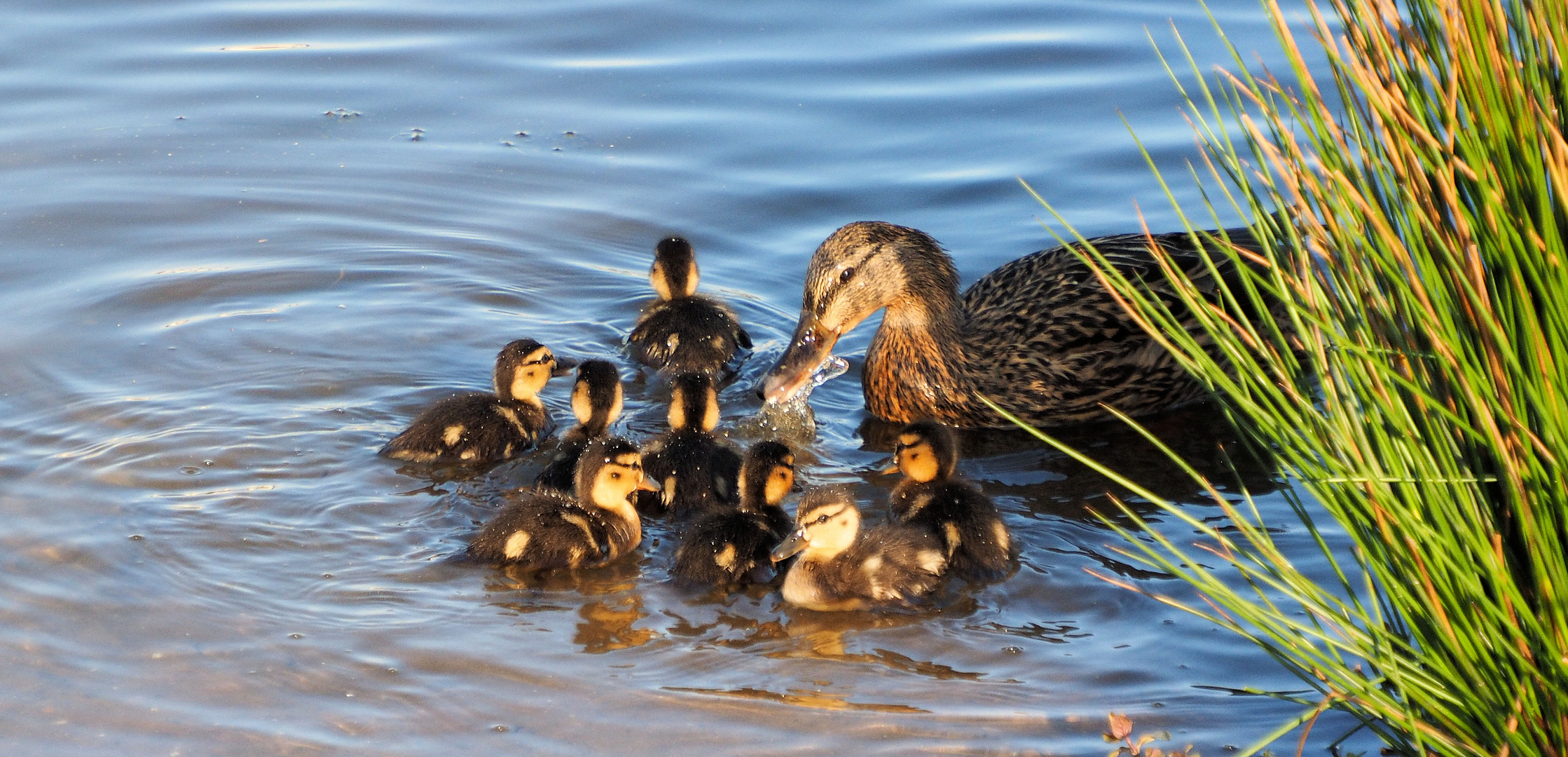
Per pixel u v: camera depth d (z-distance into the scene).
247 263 15.35
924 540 10.33
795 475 12.26
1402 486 6.14
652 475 11.82
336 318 14.45
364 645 9.38
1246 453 12.49
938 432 11.30
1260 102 6.62
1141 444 12.88
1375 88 5.80
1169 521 11.12
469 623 9.71
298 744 8.36
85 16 20.66
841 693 8.96
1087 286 13.68
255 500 11.20
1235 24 19.17
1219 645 9.42
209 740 8.37
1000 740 8.45
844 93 18.53
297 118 18.34
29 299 14.32
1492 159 5.57
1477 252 5.45
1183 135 17.05
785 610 10.04
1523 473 5.73
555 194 16.88
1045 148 17.11
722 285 15.38
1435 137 5.87
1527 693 6.09
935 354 13.34
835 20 20.42
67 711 8.59
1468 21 5.46
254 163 17.33
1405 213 5.90
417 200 16.70
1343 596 9.69
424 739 8.43
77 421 12.16
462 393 12.82
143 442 11.91
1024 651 9.45
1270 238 6.52
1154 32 19.28
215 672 9.02
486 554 10.47
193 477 11.46
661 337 13.96
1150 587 10.14
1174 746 8.34
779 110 18.23
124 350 13.49
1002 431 13.42
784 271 15.63
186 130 18.00
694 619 9.88
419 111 18.48
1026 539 10.93
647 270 15.73
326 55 19.77
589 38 20.12
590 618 9.85
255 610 9.75
